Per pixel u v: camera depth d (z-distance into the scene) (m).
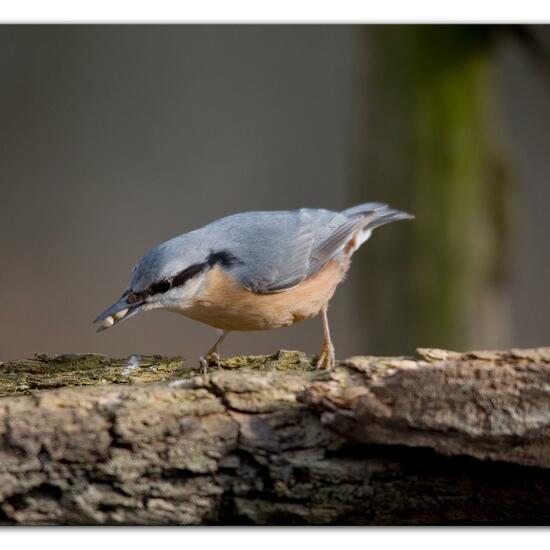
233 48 20.11
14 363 7.18
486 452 5.66
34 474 5.82
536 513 5.87
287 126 19.77
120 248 17.59
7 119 18.75
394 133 11.16
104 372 7.00
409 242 11.12
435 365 5.73
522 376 5.65
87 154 18.86
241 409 5.96
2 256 17.14
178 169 18.97
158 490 5.88
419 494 5.88
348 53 20.09
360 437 5.72
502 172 11.30
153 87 19.70
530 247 17.48
